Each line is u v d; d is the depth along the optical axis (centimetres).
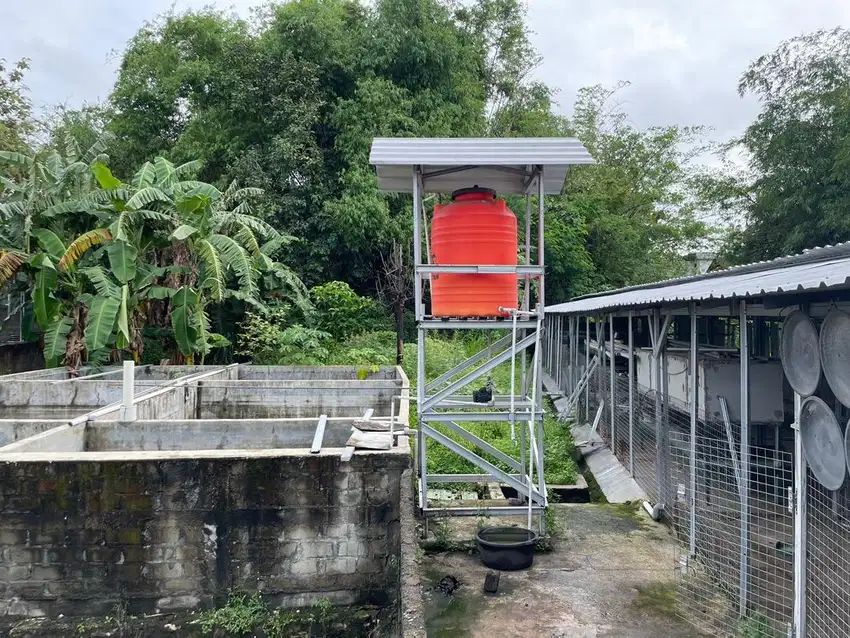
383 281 1831
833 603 388
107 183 1048
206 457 469
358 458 478
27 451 519
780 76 1616
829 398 506
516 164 523
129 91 1902
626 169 2688
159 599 463
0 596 458
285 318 1467
